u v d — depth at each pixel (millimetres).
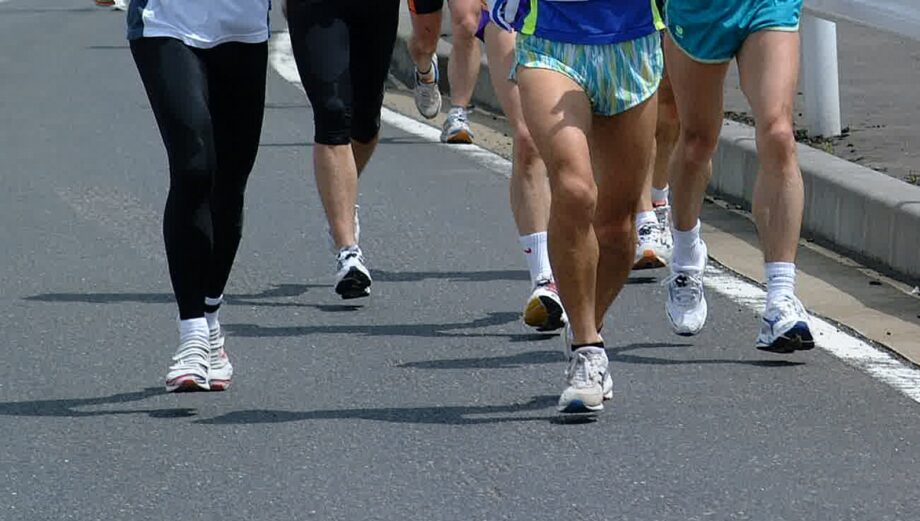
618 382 18688
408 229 26406
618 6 17078
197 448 16781
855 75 36375
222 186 18766
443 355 19906
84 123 36500
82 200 28609
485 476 15898
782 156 19141
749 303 21859
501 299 22438
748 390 18328
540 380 18875
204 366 18188
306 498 15414
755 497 15281
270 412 17891
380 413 17812
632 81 17172
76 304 22266
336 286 22156
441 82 41469
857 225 23984
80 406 18141
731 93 34562
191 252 18109
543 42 17156
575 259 17156
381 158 32281
